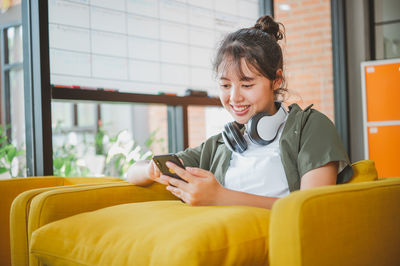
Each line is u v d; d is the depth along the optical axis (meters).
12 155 2.12
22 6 1.99
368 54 3.81
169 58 2.59
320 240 0.84
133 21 2.40
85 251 1.05
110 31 2.29
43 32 1.91
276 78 1.29
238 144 1.31
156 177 1.35
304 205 0.83
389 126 3.32
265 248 0.97
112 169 2.79
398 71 3.28
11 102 2.50
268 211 1.06
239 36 1.27
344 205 0.90
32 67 1.94
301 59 4.23
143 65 2.45
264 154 1.29
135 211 1.17
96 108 4.72
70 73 2.11
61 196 1.27
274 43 1.29
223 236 0.91
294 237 0.82
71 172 2.52
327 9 4.06
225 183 1.35
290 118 1.28
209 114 4.09
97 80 2.22
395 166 3.30
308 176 1.14
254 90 1.24
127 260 0.95
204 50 2.81
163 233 0.94
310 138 1.20
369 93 3.39
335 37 3.88
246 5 3.11
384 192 1.00
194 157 1.55
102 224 1.11
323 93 4.12
